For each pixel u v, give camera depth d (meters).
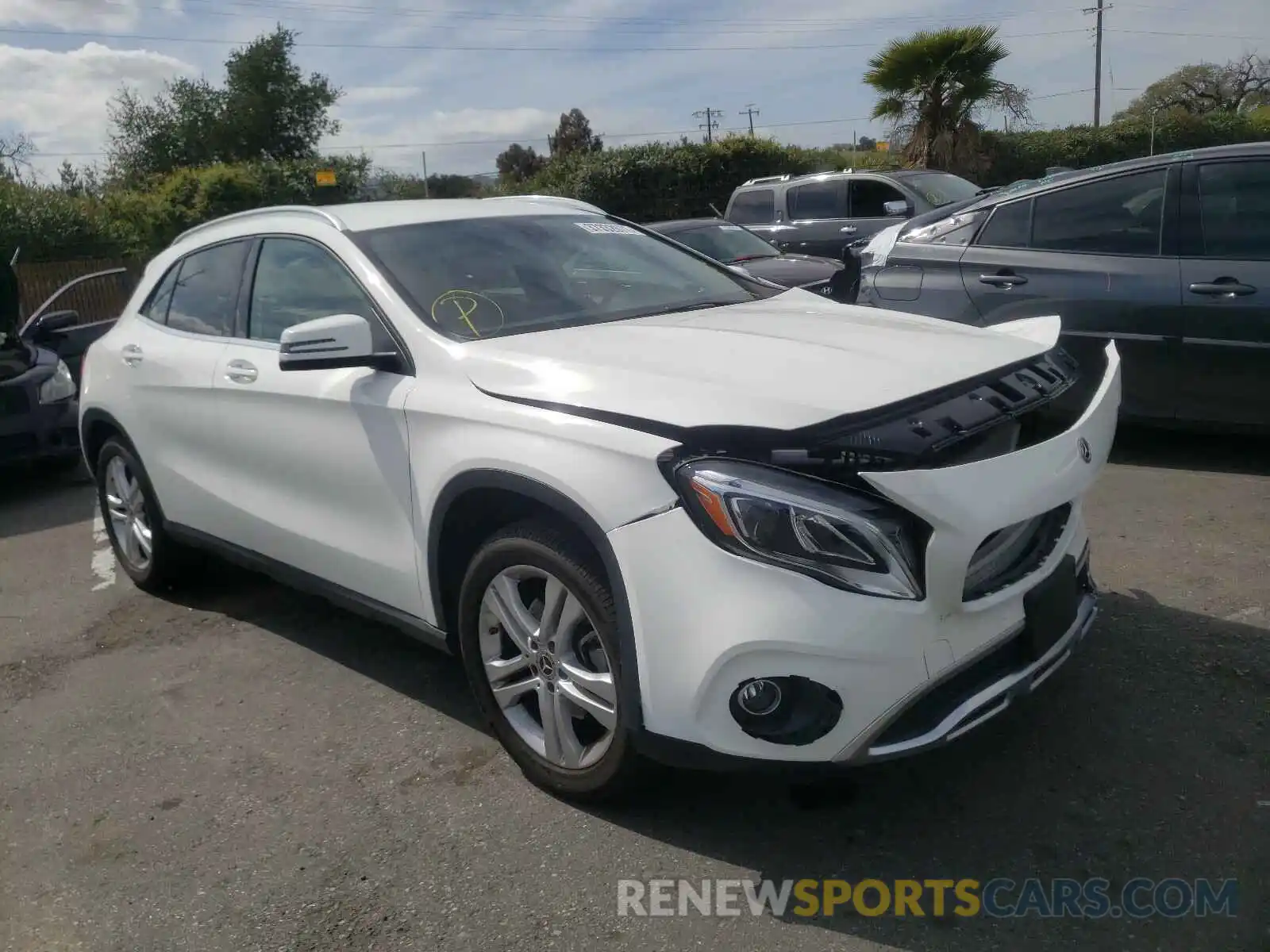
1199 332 5.59
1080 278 5.94
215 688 4.18
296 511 3.95
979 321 6.27
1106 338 5.88
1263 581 4.31
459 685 4.06
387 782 3.40
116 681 4.33
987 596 2.67
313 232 4.04
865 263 6.88
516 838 3.04
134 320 5.05
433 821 3.17
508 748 3.31
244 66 43.81
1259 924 2.51
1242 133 32.41
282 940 2.72
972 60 23.33
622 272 4.07
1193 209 5.69
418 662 4.28
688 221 11.37
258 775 3.51
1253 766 3.09
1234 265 5.53
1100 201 5.99
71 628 4.93
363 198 32.59
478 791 3.30
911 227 6.73
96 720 4.00
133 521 5.20
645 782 2.99
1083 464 2.86
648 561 2.65
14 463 7.42
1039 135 29.72
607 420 2.79
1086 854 2.79
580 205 4.63
